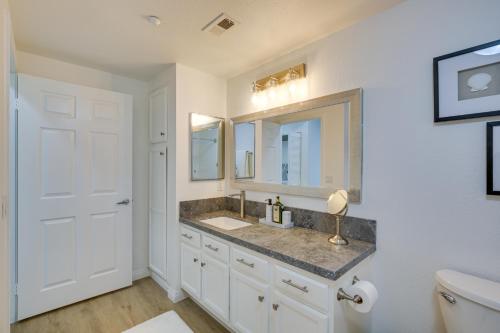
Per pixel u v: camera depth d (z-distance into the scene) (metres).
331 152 1.69
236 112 2.49
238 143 2.45
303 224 1.87
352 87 1.60
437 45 1.28
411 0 1.36
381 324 1.46
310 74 1.83
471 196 1.18
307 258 1.26
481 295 1.00
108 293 2.32
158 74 2.49
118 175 2.35
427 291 1.31
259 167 2.22
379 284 1.47
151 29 1.66
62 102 2.05
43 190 1.96
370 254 1.44
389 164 1.44
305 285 1.21
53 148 2.00
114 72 2.43
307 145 1.84
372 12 1.48
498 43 1.10
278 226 1.90
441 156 1.27
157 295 2.31
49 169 1.99
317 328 1.17
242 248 1.58
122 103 2.38
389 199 1.44
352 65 1.60
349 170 1.60
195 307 2.12
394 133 1.42
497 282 1.10
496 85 1.10
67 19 1.54
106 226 2.29
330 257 1.27
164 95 2.38
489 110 1.12
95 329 1.82
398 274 1.40
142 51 1.99
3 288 1.05
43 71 2.09
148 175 2.69
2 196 1.02
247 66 2.27
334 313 1.13
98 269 2.24
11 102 1.79
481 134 1.15
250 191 2.32
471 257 1.18
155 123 2.54
